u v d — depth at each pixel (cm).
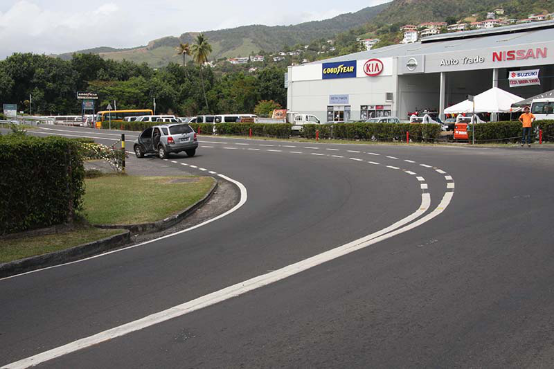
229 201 1369
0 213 930
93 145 2061
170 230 1051
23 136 1045
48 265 817
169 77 10819
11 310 589
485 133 2931
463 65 4828
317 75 5950
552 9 19950
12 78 9556
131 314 554
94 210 1202
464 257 711
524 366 410
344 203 1197
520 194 1185
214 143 3719
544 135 2816
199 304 574
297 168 1998
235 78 11656
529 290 575
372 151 2573
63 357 456
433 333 473
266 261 738
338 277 646
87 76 10400
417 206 1103
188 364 431
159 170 2242
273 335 481
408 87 5491
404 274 646
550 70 5225
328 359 430
